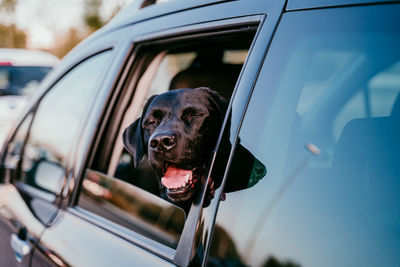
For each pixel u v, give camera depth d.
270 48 1.27
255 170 1.19
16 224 2.17
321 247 1.03
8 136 2.69
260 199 1.16
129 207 1.65
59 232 1.85
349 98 1.18
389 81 1.14
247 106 1.26
